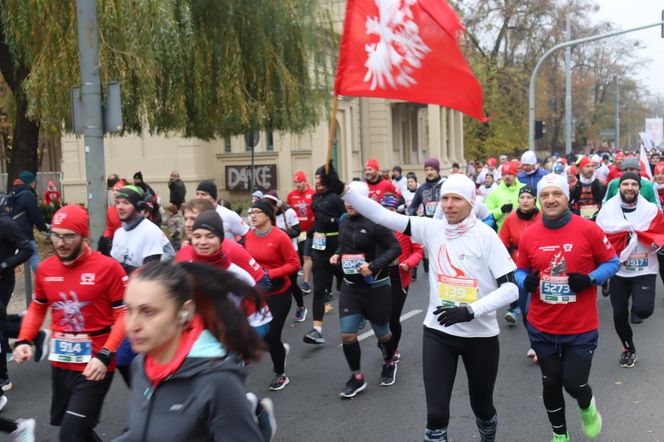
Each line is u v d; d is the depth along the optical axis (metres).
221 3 12.70
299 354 7.21
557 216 4.31
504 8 36.97
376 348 7.34
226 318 2.28
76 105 8.26
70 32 10.32
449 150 39.62
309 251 10.41
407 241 6.52
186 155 24.56
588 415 4.30
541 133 21.47
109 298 3.92
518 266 4.52
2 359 6.04
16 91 12.98
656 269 6.37
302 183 11.61
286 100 13.84
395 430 5.02
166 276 2.16
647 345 7.16
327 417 5.32
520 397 5.67
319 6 14.81
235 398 2.09
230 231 6.99
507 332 7.92
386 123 32.97
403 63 4.08
